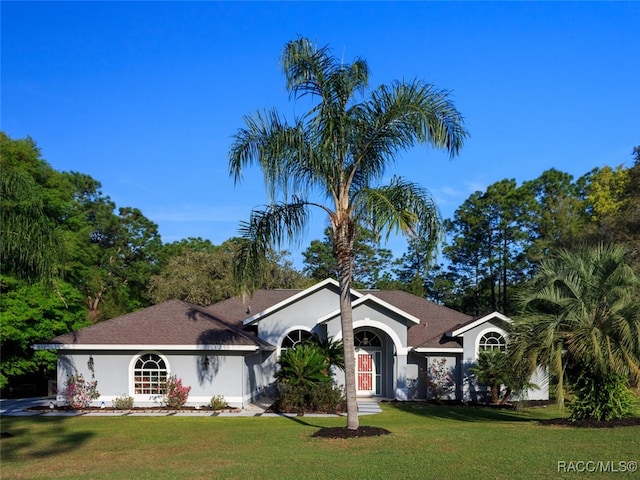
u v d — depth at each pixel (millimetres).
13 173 17188
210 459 12789
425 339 28719
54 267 18047
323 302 28641
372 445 13742
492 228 52688
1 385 30203
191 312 26031
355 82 15016
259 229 16156
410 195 15023
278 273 49031
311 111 14766
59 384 24156
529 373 16484
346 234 15453
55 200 32656
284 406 22891
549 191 53281
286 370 23422
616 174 46438
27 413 22625
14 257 17281
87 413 22594
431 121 14445
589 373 16625
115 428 18391
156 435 16797
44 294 31109
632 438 13836
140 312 26312
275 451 13453
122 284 55156
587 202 49219
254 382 26875
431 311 32250
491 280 52656
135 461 13016
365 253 55156
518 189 51656
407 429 16312
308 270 56531
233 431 17109
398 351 27672
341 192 15383
